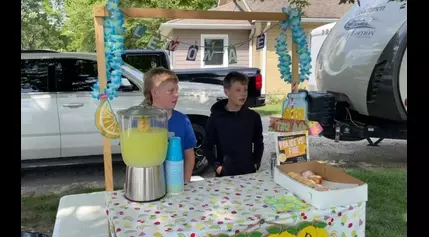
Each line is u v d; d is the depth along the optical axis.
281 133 2.09
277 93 11.48
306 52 2.62
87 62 4.46
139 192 1.76
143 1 5.10
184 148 2.32
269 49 11.32
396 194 4.00
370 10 4.97
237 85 2.50
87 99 4.45
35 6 16.36
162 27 10.88
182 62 11.12
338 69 5.32
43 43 17.16
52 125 4.37
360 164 5.30
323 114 5.01
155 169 1.77
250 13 2.48
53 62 4.35
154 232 1.48
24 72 4.25
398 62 4.40
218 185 2.02
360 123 5.17
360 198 1.72
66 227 2.37
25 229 3.34
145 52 6.36
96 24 2.12
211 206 1.73
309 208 1.69
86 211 2.65
